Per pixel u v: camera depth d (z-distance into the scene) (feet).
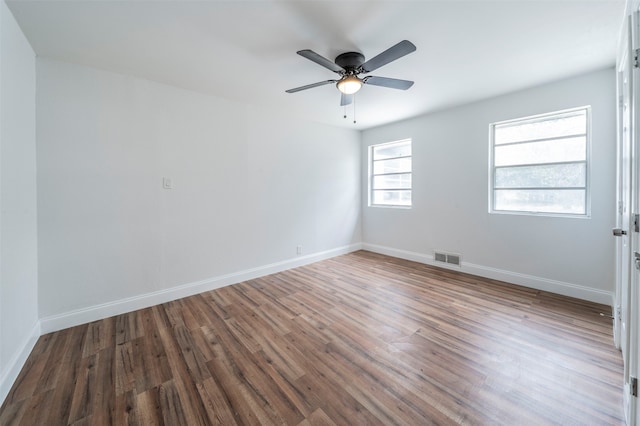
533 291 10.34
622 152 6.40
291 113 13.14
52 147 7.76
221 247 11.27
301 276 12.53
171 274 10.00
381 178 16.71
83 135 8.23
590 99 9.06
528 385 5.49
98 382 5.75
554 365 6.08
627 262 4.96
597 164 9.09
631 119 4.60
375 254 16.43
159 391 5.48
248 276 12.13
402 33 6.63
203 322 8.32
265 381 5.72
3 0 5.40
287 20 6.11
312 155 14.62
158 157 9.61
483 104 11.66
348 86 7.61
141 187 9.29
